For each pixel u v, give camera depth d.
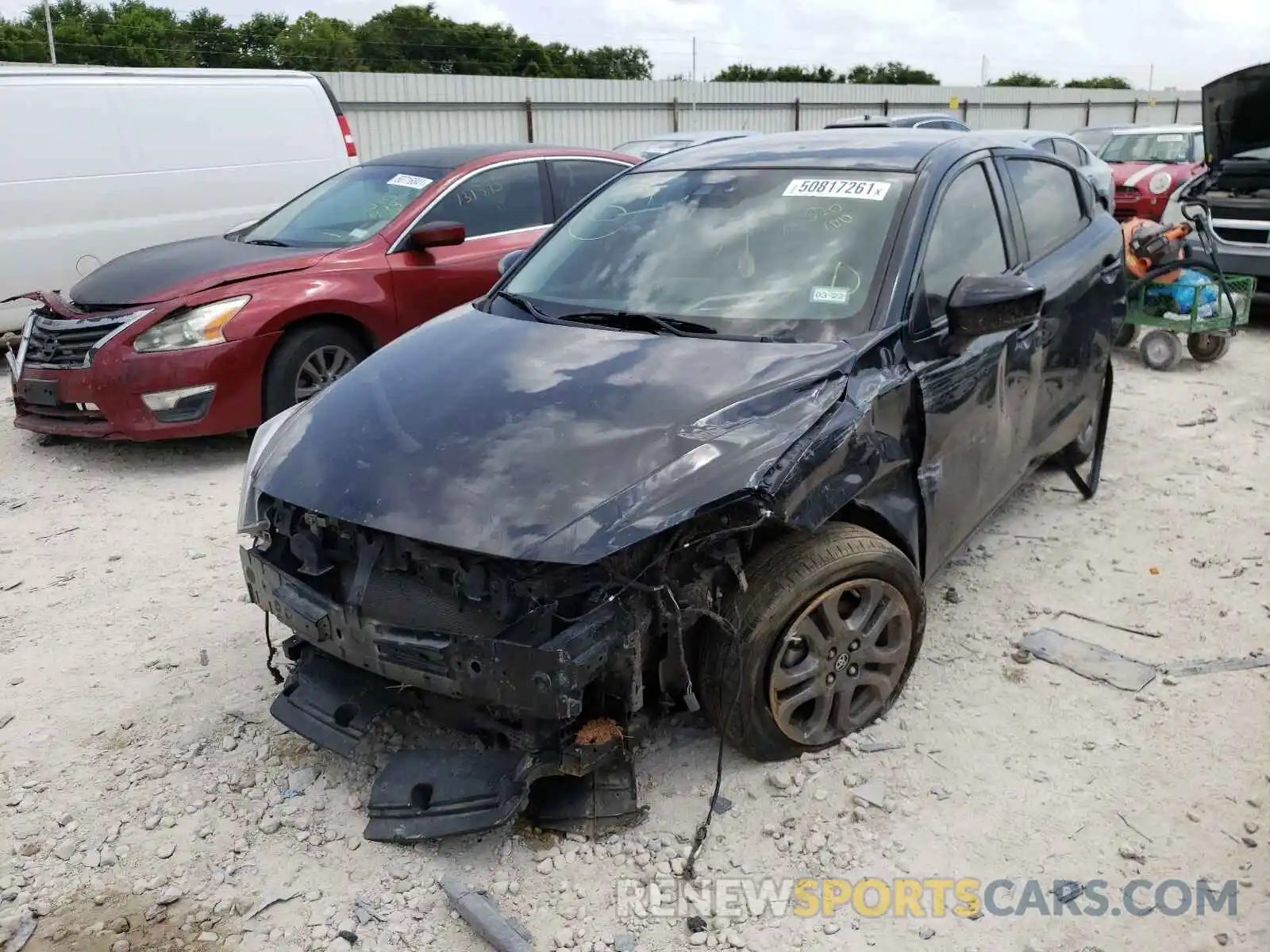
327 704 3.05
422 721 3.35
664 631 2.74
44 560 4.78
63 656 3.92
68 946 2.58
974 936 2.56
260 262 6.19
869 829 2.91
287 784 3.15
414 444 2.91
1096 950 2.51
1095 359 4.74
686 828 2.91
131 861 2.86
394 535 2.74
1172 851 2.82
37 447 6.45
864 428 2.99
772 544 3.00
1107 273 4.85
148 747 3.35
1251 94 8.73
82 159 8.46
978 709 3.44
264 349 5.93
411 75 22.56
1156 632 3.92
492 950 2.54
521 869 2.79
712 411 2.88
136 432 5.76
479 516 2.63
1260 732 3.31
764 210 3.81
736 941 2.54
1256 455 5.82
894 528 3.22
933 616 4.05
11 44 39.03
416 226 6.63
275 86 9.53
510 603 2.60
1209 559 4.51
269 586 3.03
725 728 2.96
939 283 3.56
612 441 2.79
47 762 3.28
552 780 2.98
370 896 2.72
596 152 7.75
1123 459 5.79
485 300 4.03
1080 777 3.11
